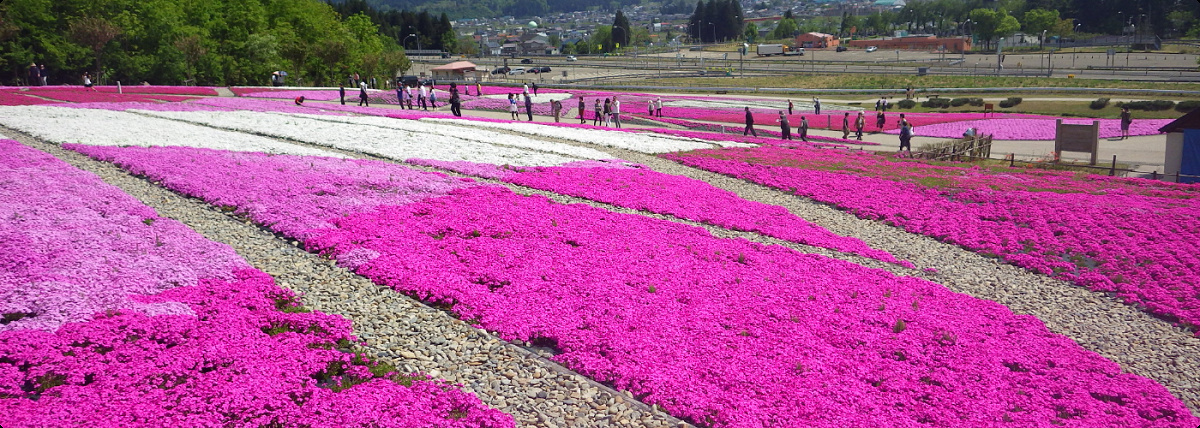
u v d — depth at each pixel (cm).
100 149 2636
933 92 10188
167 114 3975
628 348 1356
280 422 1050
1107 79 10594
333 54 9738
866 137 5516
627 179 2873
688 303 1622
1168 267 2041
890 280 1888
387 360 1281
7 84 7594
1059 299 1852
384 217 2034
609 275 1734
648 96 9488
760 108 7944
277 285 1531
